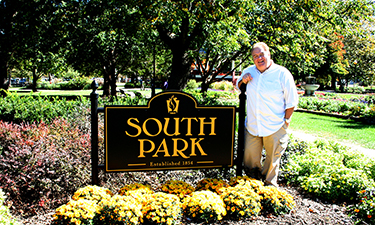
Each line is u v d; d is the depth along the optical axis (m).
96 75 22.88
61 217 2.43
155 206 2.55
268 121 3.27
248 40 9.16
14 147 3.43
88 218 2.43
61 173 3.34
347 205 3.35
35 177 3.17
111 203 2.50
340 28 10.30
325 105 15.14
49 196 3.32
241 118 3.43
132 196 2.74
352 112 12.75
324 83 38.56
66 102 6.02
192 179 3.99
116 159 3.11
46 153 3.36
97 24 13.68
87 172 3.55
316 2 8.92
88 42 14.91
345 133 8.98
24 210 3.16
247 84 3.41
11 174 3.21
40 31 13.79
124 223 2.42
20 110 5.45
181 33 9.62
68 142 3.79
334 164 4.12
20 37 14.01
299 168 3.97
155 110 3.15
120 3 9.75
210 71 13.38
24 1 11.92
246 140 3.51
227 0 8.51
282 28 9.02
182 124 3.24
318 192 3.47
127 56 17.77
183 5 8.22
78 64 17.16
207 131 3.32
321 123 11.05
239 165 3.49
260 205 2.89
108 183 3.66
